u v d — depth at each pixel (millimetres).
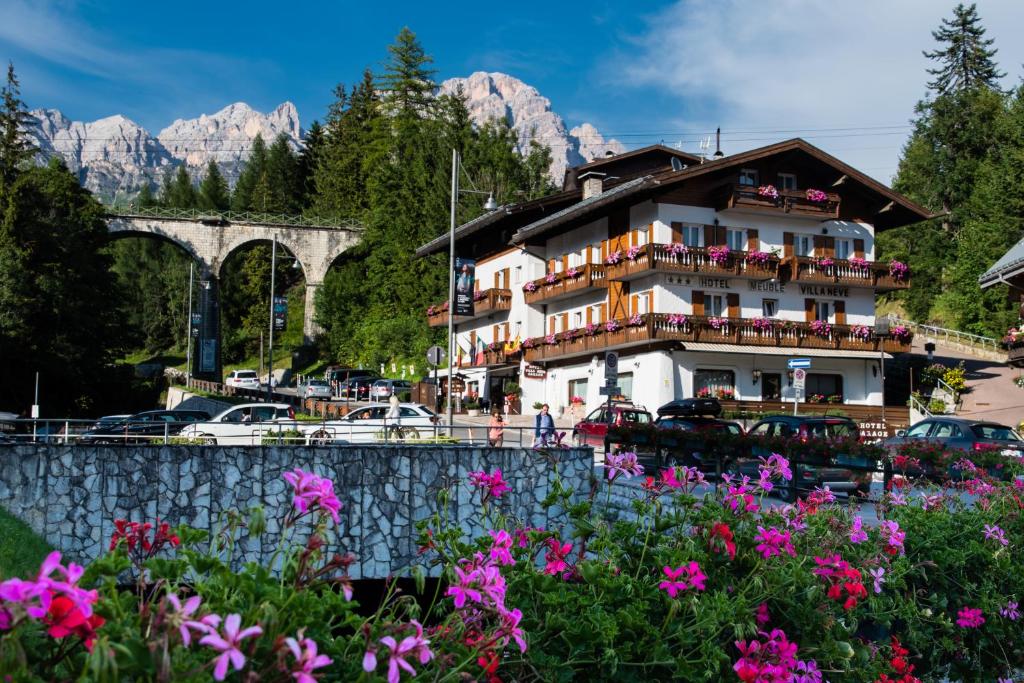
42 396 65062
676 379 45156
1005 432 24125
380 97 121562
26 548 19656
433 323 67750
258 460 22734
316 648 3809
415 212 81188
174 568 4105
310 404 54531
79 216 75625
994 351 61562
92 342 67750
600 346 47875
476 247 64625
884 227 51906
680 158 57688
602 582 5766
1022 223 68000
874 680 7141
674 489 7566
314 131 146250
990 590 8828
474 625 5098
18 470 21938
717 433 18656
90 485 22172
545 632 5605
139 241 144125
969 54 93125
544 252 57000
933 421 24953
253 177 159375
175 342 136125
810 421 22203
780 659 5801
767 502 17344
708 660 5605
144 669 3350
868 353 48250
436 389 38594
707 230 46625
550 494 7188
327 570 4324
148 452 22422
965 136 85688
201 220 91188
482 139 80500
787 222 48781
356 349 87250
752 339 45781
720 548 6566
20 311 61969
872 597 7395
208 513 22391
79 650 3770
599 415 34500
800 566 6480
